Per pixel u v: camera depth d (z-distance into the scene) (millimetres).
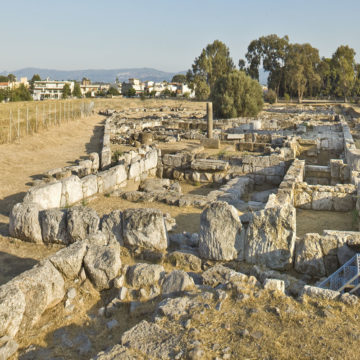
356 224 11422
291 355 4832
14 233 9672
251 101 49094
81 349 5633
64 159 22062
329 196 13227
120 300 6691
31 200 11141
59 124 34375
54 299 6605
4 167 18625
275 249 7828
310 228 11492
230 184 16844
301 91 90375
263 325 5445
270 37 94562
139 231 8664
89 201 13148
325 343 5047
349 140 23578
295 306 5887
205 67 92125
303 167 17422
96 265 7082
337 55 88750
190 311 5793
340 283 6840
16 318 5719
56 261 7004
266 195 16016
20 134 26844
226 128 36844
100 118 49438
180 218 11586
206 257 8258
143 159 18812
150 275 7039
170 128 37188
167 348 4941
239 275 6809
